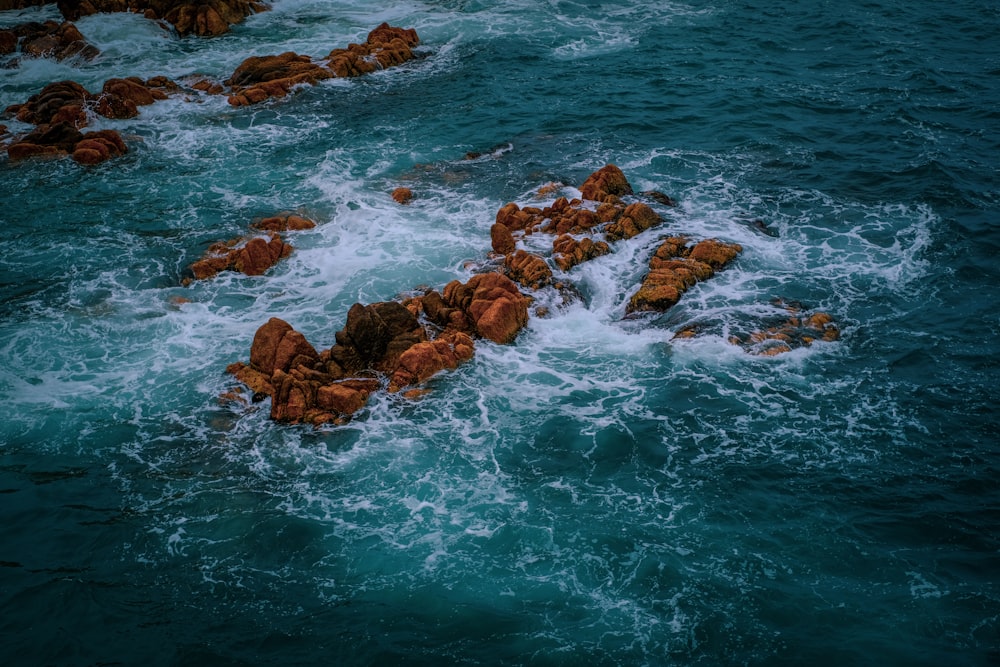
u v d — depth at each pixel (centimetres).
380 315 2325
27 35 4675
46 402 2169
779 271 2636
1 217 3022
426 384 2220
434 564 1720
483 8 5075
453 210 3041
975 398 2103
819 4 4853
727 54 4269
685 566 1691
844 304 2475
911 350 2278
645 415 2102
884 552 1708
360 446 2031
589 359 2309
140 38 4662
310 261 2773
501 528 1800
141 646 1559
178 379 2255
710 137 3488
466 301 2433
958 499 1823
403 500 1883
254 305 2566
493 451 2011
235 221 2997
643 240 2792
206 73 4272
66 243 2875
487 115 3762
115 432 2078
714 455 1970
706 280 2597
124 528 1816
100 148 3397
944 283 2555
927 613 1574
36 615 1620
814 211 2950
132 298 2594
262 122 3753
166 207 3092
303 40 4688
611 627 1572
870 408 2088
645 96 3862
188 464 1986
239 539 1788
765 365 2244
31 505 1870
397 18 4991
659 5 5000
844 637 1536
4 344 2380
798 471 1916
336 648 1551
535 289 2544
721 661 1501
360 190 3184
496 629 1577
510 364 2295
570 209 2884
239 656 1539
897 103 3678
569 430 2064
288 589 1675
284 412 2102
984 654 1492
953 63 4056
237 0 4962
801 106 3700
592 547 1744
